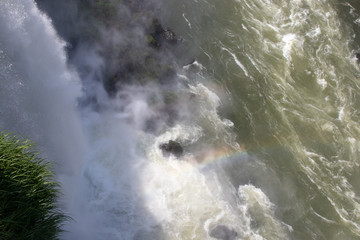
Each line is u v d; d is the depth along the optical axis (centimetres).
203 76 1733
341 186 1558
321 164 1602
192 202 1322
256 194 1423
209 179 1403
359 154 1675
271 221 1364
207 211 1311
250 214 1356
